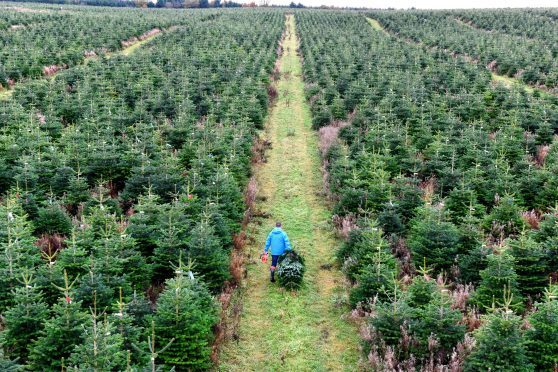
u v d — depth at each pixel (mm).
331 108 28625
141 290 10359
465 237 12438
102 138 18719
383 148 20031
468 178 16250
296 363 9383
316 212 17266
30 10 85688
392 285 10445
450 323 8859
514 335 7777
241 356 9500
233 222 14273
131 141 18672
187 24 78250
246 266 13141
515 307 9648
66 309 7766
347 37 65938
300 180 20547
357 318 10516
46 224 12664
